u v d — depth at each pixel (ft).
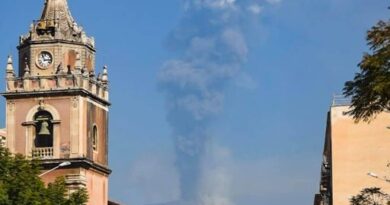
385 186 345.72
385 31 183.21
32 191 255.09
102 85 393.50
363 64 182.29
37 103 379.55
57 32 384.27
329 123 360.07
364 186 346.74
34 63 383.86
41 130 376.07
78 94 377.50
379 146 347.36
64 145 374.22
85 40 387.75
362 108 185.37
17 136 379.96
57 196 268.82
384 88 178.91
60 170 371.76
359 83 184.65
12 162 260.83
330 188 362.74
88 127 380.17
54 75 379.76
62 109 377.91
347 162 348.79
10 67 384.06
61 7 390.21
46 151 374.43
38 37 385.09
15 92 380.99
